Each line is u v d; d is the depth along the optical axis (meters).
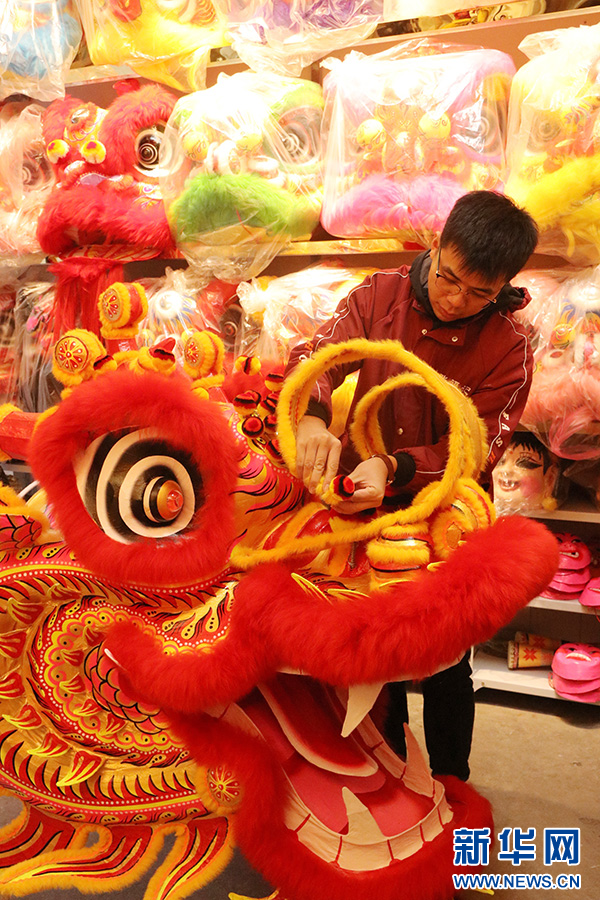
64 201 2.25
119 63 2.32
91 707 1.13
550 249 1.93
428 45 2.12
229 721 1.07
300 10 2.12
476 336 1.34
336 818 1.03
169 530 1.03
